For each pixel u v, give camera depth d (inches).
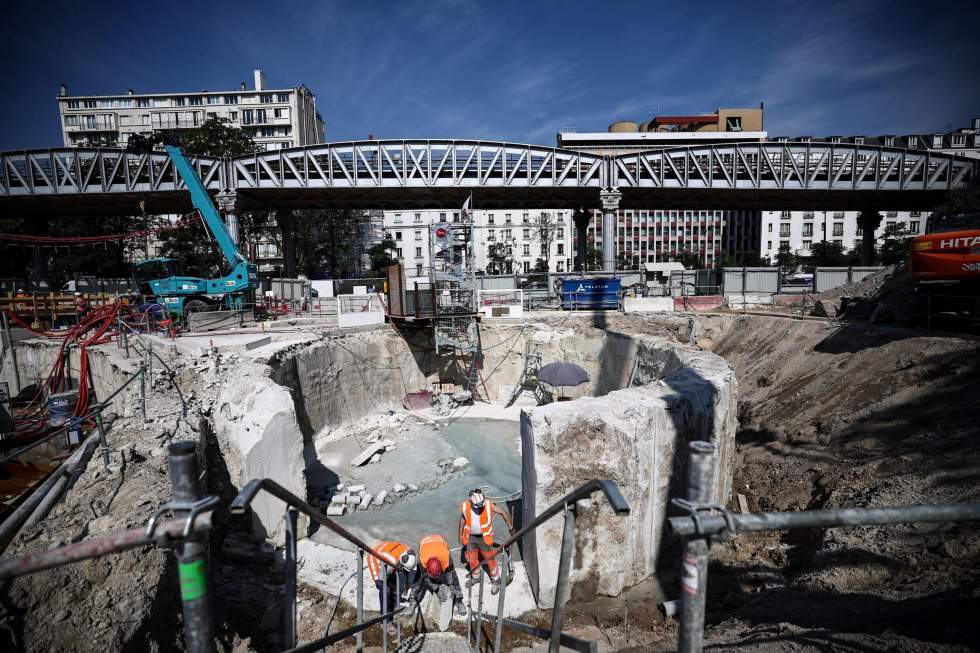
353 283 1371.8
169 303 884.0
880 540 266.5
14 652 174.7
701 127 3914.9
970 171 1362.0
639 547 324.8
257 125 3152.1
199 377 510.9
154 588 213.3
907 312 590.6
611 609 305.1
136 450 352.8
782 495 389.7
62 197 1255.5
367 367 786.2
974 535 236.7
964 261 480.1
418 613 295.3
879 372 478.0
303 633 288.0
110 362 601.9
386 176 1333.7
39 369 802.8
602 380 796.6
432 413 794.2
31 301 911.7
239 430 406.6
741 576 315.0
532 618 298.8
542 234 2474.2
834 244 3132.4
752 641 195.9
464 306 861.2
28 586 195.2
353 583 333.4
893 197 1492.4
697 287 1202.0
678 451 342.3
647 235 4003.4
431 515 465.4
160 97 3154.5
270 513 394.9
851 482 347.9
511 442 667.4
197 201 952.9
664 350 593.0
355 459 591.8
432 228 863.1
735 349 796.6
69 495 302.8
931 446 338.6
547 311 1006.4
